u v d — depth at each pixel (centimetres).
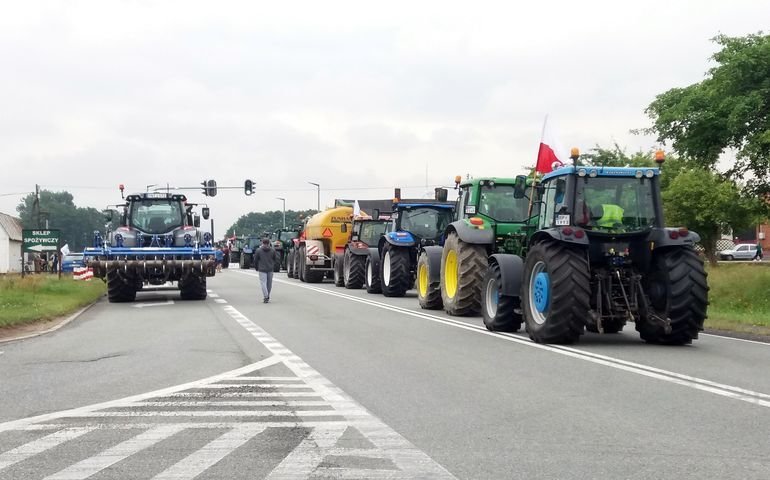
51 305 1864
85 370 948
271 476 502
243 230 16762
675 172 4072
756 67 1842
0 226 6850
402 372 911
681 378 862
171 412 699
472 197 1702
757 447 569
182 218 2408
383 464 529
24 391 808
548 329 1158
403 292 2327
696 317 1142
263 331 1377
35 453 561
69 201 15200
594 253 1193
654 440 591
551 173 1291
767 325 1448
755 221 2136
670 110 1958
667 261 1162
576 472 509
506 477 498
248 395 779
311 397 766
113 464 531
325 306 1986
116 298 2205
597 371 912
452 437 603
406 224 2345
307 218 3884
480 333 1325
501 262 1309
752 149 1811
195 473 509
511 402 735
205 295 2280
